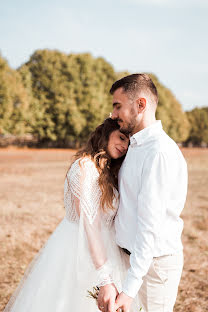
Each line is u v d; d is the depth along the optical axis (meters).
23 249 4.33
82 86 33.38
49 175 11.90
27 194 8.06
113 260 1.75
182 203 1.65
